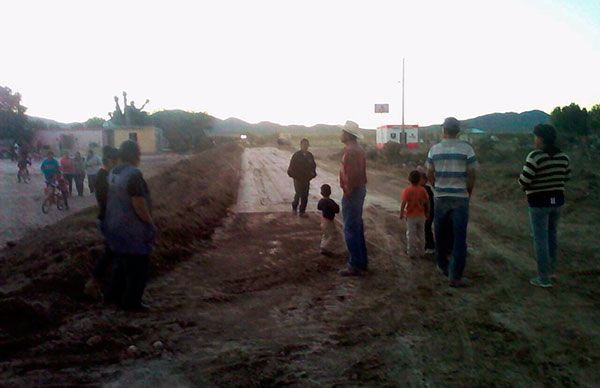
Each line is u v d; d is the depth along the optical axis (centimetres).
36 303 469
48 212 1345
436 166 603
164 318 502
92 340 432
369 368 407
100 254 625
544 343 448
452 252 613
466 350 438
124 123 5606
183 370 398
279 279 648
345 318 513
